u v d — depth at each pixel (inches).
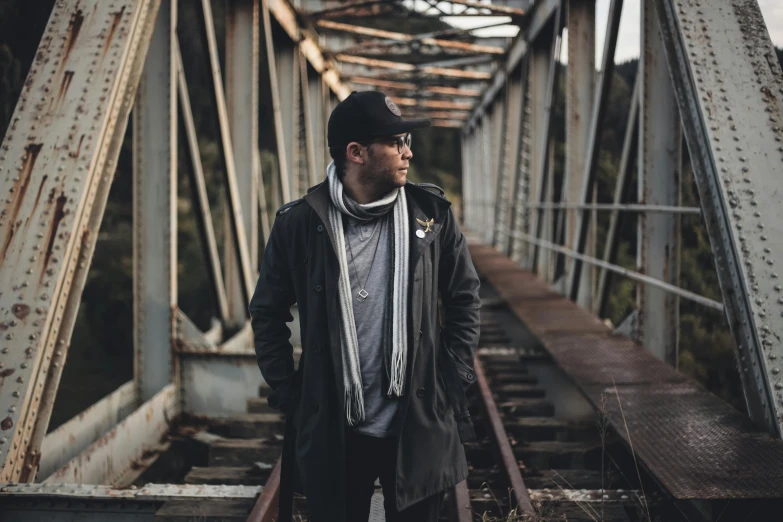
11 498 118.1
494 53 593.3
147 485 126.0
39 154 137.3
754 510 104.4
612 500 125.0
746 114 135.4
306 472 77.9
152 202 210.8
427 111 1039.0
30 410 123.2
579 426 193.0
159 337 212.7
